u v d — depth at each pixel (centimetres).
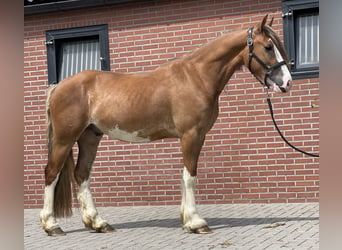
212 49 661
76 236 678
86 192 712
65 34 972
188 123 651
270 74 638
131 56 934
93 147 723
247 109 864
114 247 595
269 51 638
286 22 846
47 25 984
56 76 981
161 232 671
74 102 688
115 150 936
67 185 698
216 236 623
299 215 734
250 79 862
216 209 826
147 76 688
